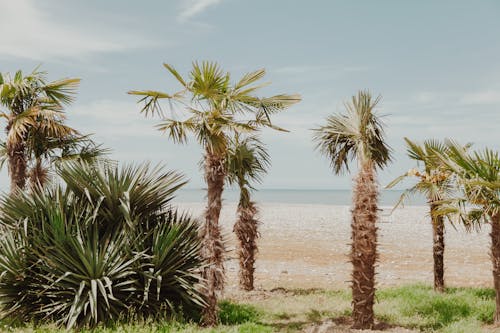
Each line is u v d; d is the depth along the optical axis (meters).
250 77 8.37
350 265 17.05
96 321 7.63
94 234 8.38
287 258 18.31
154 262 8.53
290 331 8.55
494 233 8.98
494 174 8.38
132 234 8.61
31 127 12.22
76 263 8.18
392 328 8.94
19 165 12.18
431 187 10.62
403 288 12.13
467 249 20.91
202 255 8.84
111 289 8.09
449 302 10.42
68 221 8.85
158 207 9.41
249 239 12.68
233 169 11.75
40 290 8.31
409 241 23.19
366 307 8.90
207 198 8.66
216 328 8.34
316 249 20.53
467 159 8.53
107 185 8.97
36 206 9.02
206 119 8.25
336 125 9.45
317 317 9.73
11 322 8.09
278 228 28.86
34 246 8.48
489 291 11.90
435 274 11.75
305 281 14.26
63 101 13.16
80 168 9.19
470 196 8.39
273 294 12.20
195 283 8.92
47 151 12.62
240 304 10.66
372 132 9.05
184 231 9.14
